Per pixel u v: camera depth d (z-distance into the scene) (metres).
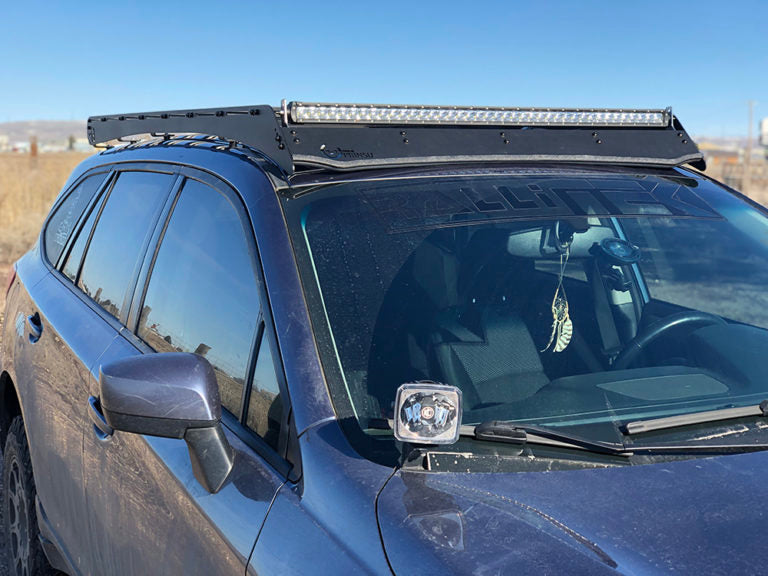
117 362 1.83
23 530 3.56
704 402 2.04
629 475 1.66
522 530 1.49
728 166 46.97
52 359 3.04
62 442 2.89
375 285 2.05
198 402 1.78
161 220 2.70
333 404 1.83
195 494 1.93
